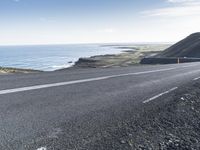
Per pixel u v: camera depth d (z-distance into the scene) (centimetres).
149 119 570
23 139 394
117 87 959
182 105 739
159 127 527
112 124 508
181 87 1059
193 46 9281
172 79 1334
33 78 1099
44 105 604
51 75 1262
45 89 821
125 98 761
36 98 673
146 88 977
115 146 403
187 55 8700
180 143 457
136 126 514
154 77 1391
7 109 546
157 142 446
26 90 781
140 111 628
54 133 429
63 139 407
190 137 493
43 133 425
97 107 626
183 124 568
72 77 1196
